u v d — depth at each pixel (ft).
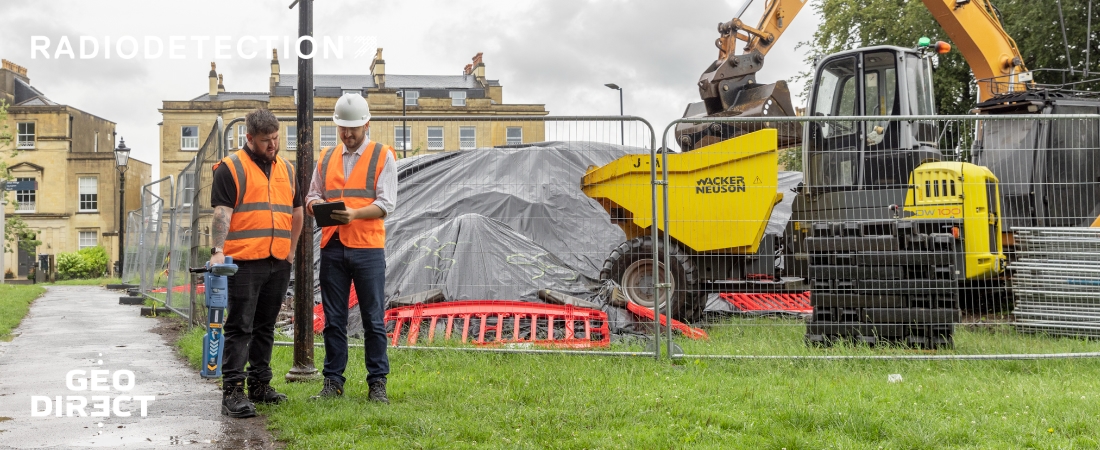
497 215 35.78
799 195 35.45
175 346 30.27
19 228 160.56
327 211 18.34
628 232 33.32
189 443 16.08
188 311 34.86
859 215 33.81
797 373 23.34
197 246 33.35
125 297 53.47
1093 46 71.87
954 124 34.19
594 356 24.94
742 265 33.27
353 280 19.71
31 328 37.01
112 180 185.16
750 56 40.60
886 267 26.37
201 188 33.09
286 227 18.90
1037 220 33.40
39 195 183.32
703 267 33.01
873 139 34.37
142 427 17.37
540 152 37.45
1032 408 18.45
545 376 21.83
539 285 32.73
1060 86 42.80
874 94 35.32
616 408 17.87
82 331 35.58
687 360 24.54
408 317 28.30
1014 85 44.62
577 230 35.65
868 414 17.16
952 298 26.04
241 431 17.03
